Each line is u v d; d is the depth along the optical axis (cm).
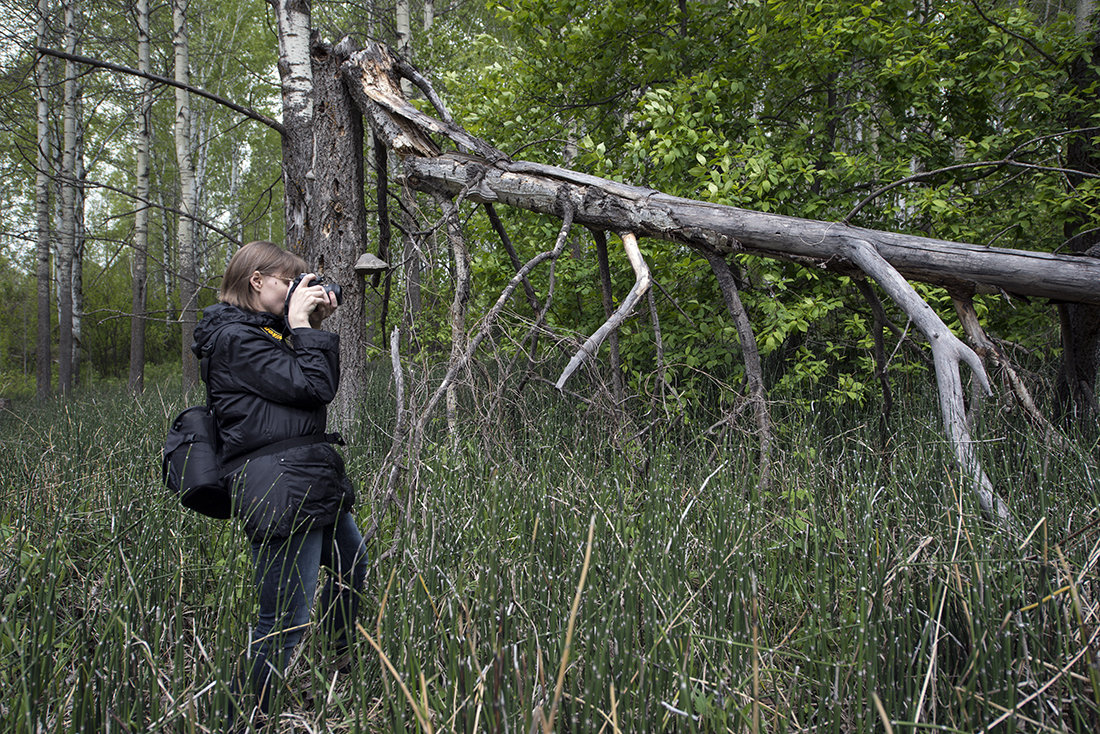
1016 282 302
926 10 529
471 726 157
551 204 374
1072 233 473
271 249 203
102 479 360
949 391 274
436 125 400
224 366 185
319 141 435
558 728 163
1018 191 516
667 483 303
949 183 455
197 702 180
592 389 388
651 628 181
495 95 568
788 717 185
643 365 518
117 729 158
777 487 324
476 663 157
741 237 348
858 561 207
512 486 289
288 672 192
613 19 534
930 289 423
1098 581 195
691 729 146
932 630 178
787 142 512
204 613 231
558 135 553
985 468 314
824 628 193
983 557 195
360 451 392
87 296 1733
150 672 174
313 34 430
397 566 229
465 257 367
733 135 533
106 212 2191
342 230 438
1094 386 406
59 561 239
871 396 490
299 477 184
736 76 534
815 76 527
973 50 507
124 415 572
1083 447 321
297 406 189
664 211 355
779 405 462
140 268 1066
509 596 198
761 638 207
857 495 277
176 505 277
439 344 483
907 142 508
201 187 1753
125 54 1238
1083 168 467
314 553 195
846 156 466
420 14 1294
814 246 337
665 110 435
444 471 301
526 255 562
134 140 1546
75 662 184
